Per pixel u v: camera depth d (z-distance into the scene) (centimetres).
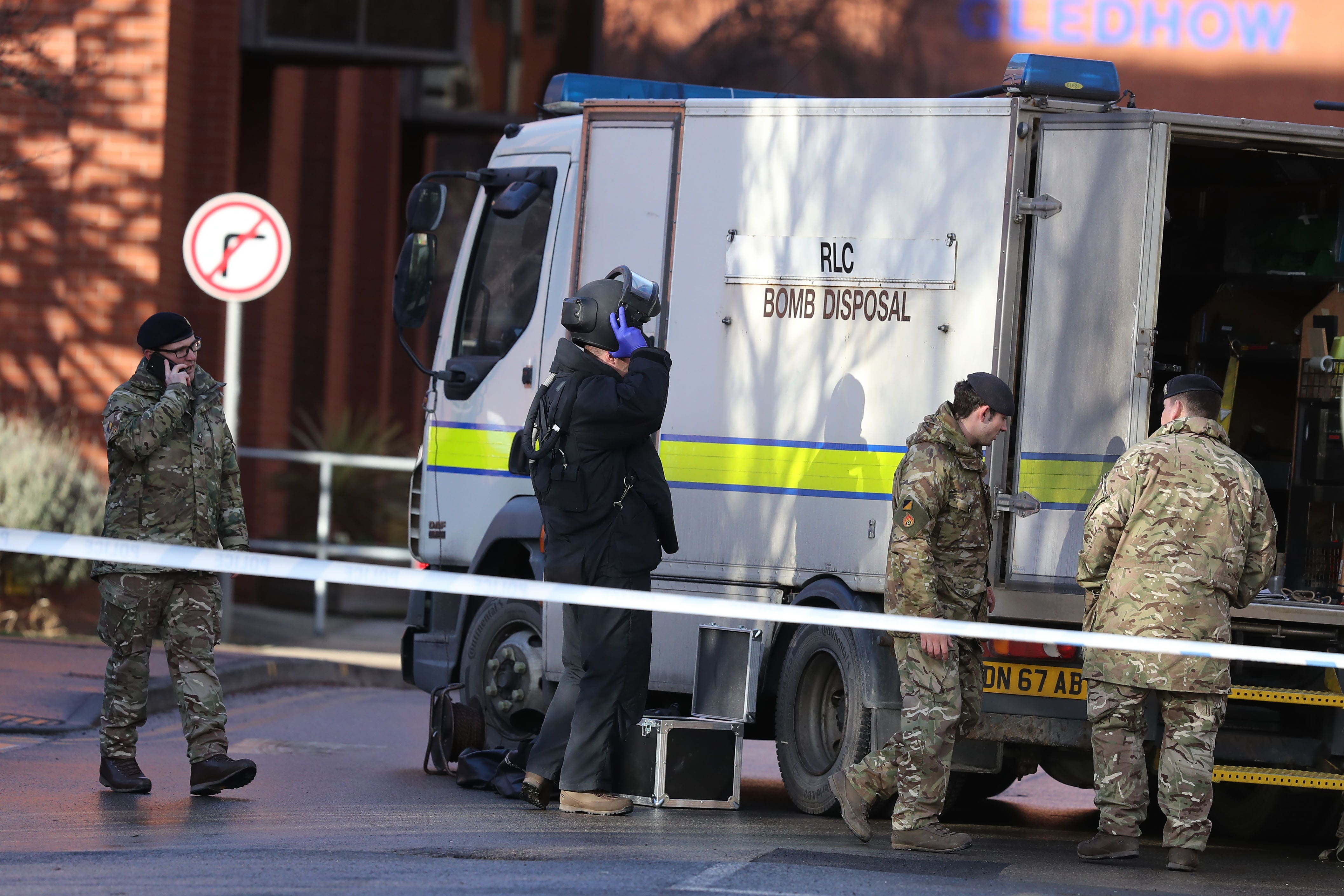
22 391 5969
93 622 5550
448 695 3606
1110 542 2736
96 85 5969
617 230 3412
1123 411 2939
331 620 6675
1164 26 6612
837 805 3098
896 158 3152
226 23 6319
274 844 2598
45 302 5975
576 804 3045
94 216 5969
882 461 3122
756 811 3225
